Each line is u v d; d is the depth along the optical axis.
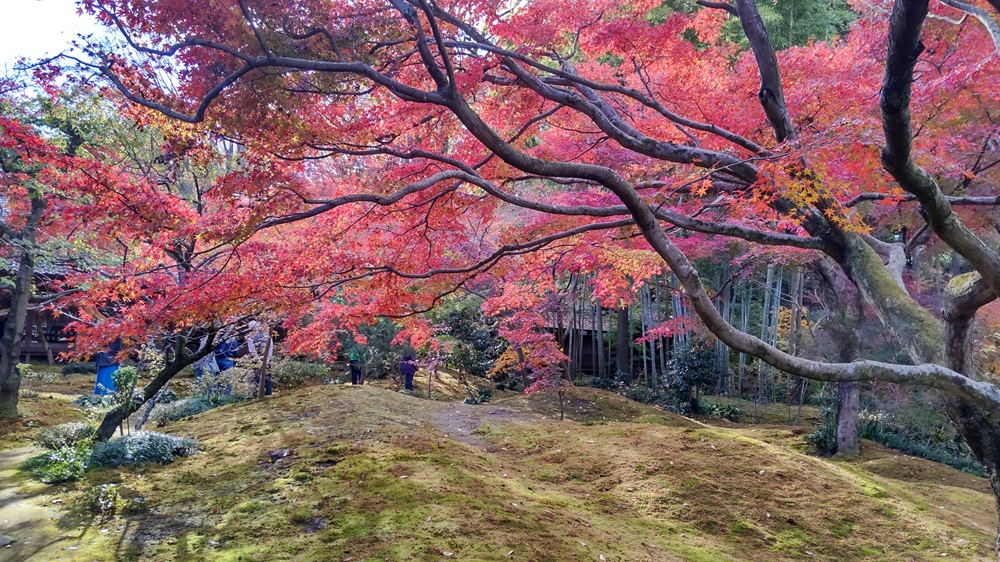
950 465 11.80
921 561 6.15
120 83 3.87
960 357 5.39
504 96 6.71
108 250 8.83
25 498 6.24
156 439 7.83
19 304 10.07
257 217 4.50
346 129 4.83
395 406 11.07
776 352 3.48
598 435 9.48
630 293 14.06
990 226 7.81
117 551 4.96
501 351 17.41
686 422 13.59
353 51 4.25
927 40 7.13
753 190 5.07
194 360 8.27
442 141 6.45
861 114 4.75
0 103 6.70
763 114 6.48
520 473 7.71
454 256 8.98
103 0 3.61
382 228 6.33
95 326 5.81
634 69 7.22
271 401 10.84
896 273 6.42
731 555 5.83
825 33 16.02
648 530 6.25
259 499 6.06
